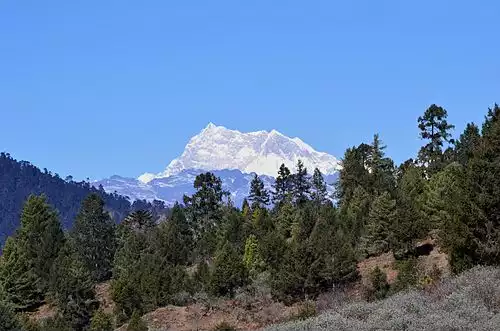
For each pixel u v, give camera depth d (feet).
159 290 264.72
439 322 76.18
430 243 231.50
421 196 256.73
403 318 81.05
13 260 303.68
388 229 240.32
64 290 275.39
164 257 313.73
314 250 227.81
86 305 275.59
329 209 303.68
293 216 333.62
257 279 258.98
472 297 90.79
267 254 269.44
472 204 138.82
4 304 177.37
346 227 276.00
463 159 294.66
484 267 117.70
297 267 224.74
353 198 315.17
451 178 221.25
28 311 299.99
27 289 301.22
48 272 317.22
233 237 322.55
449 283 106.11
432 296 100.83
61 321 257.75
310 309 186.19
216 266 256.73
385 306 94.58
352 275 220.02
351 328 83.15
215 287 251.80
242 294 242.58
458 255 142.41
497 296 89.66
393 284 192.44
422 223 224.33
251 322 221.66
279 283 230.68
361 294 202.49
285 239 297.33
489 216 138.00
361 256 251.19
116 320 258.57
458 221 140.56
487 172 139.64
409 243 223.92
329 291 218.59
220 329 209.77
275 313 222.28
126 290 261.65
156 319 242.17
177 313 246.47
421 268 194.18
